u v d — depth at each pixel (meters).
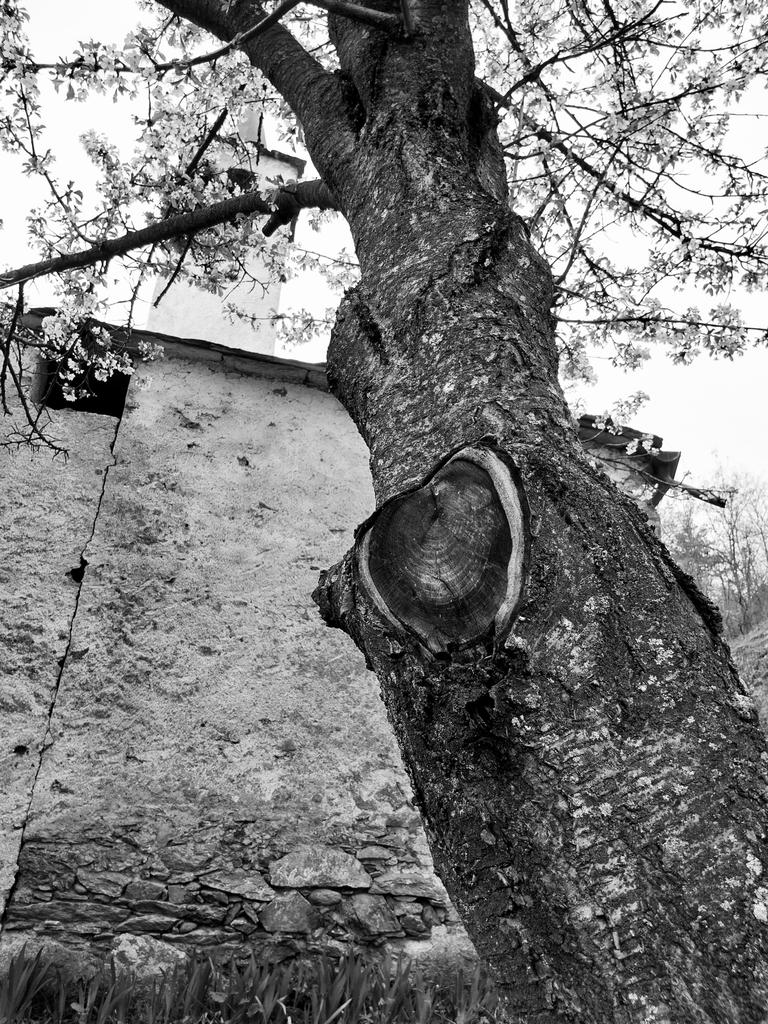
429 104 2.12
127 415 4.82
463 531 1.32
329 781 4.23
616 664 1.18
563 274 2.79
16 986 3.21
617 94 3.47
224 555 4.62
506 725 1.17
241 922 3.83
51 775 3.93
